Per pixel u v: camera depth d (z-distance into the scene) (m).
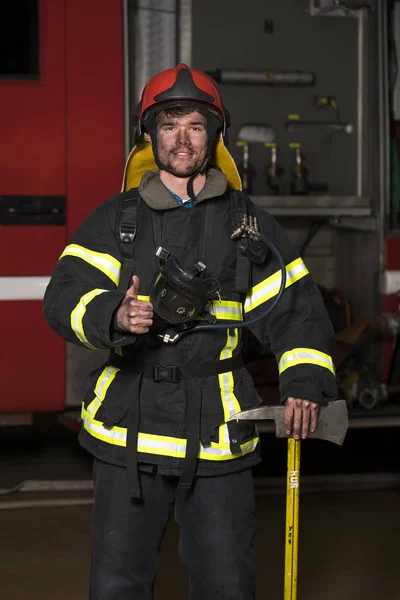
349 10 5.11
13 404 4.36
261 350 4.63
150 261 2.20
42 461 4.97
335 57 5.16
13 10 4.30
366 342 4.83
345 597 3.25
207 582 2.19
